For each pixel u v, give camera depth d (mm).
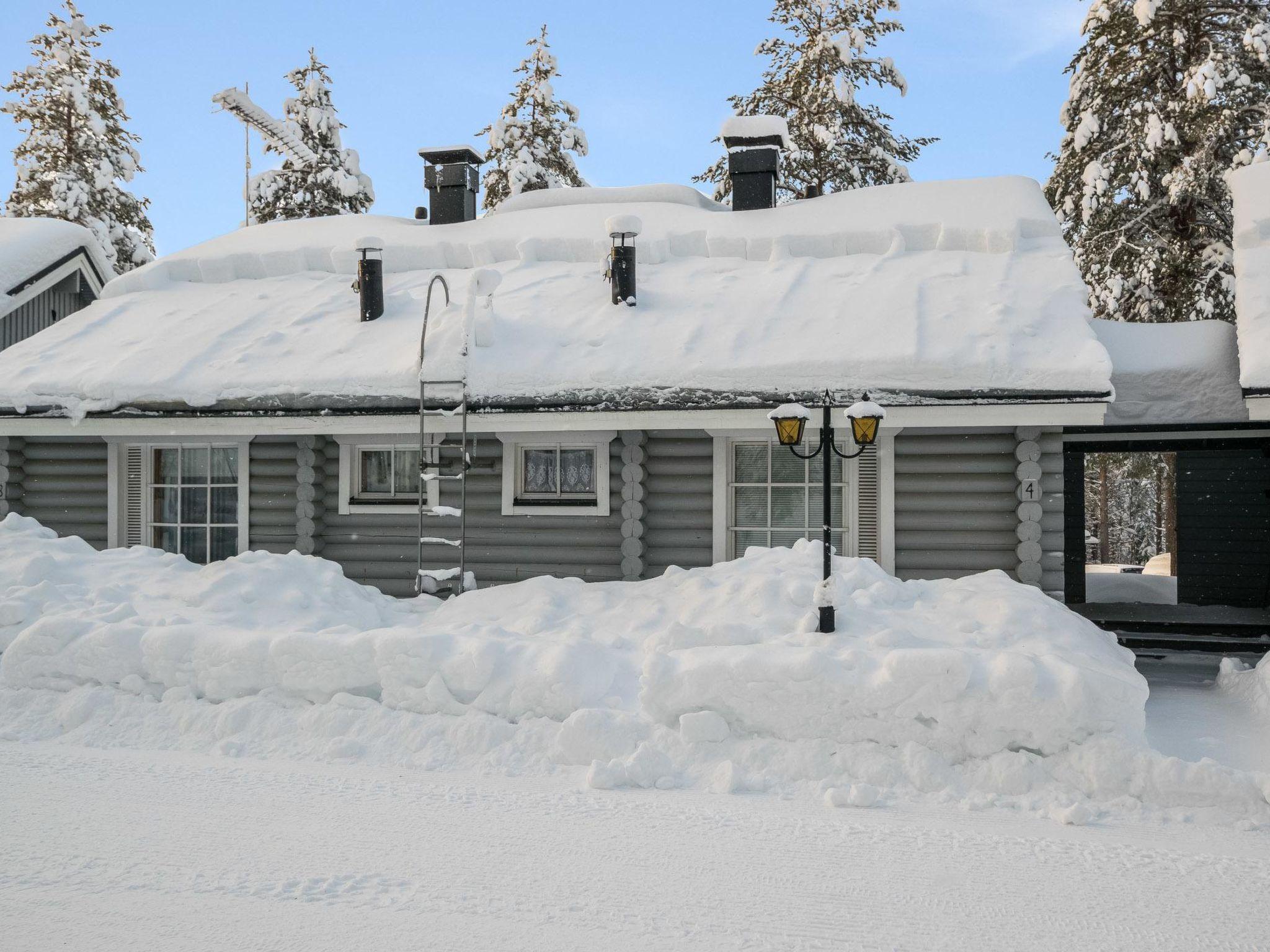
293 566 9062
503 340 10547
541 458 10664
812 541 8922
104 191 30281
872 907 4086
